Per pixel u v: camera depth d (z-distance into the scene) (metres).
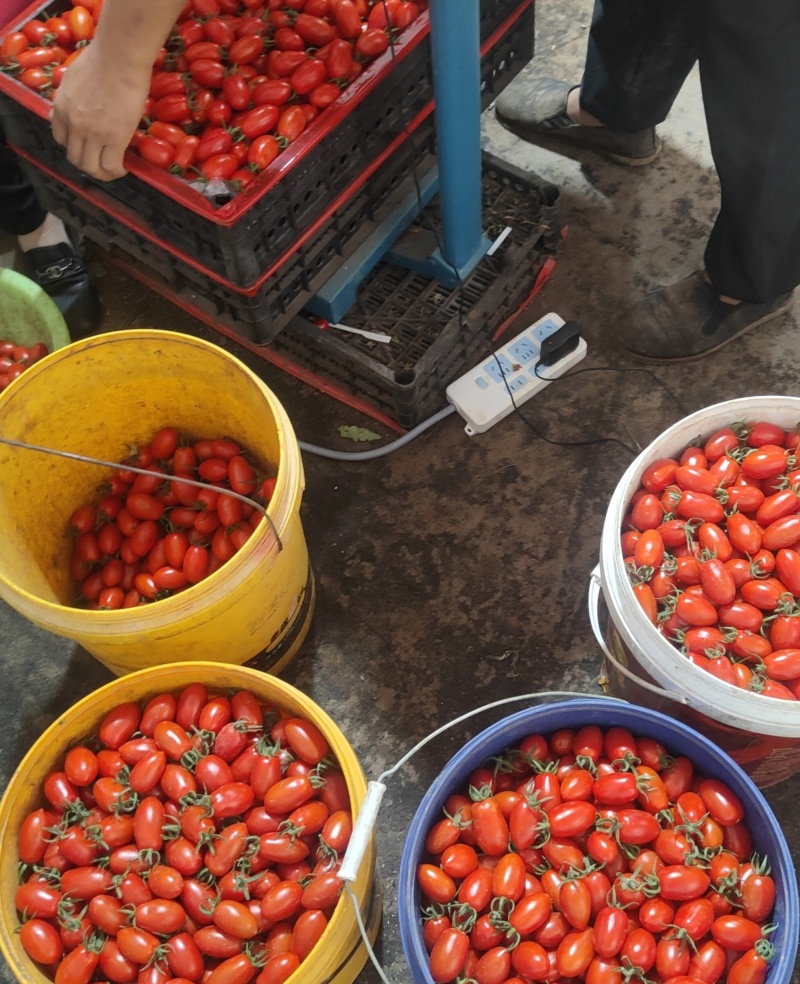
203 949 1.13
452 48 1.31
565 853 1.16
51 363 1.42
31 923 1.14
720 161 1.48
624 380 1.89
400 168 1.69
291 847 1.17
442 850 1.19
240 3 1.57
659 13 1.72
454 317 1.75
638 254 2.04
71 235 2.15
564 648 1.62
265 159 1.35
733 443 1.37
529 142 2.23
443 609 1.68
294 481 1.30
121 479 1.67
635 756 1.22
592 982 1.08
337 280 1.71
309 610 1.62
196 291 1.61
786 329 1.90
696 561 1.29
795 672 1.17
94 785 1.25
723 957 1.09
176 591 1.54
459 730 1.57
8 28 1.57
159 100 1.43
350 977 1.25
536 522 1.75
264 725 1.34
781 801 1.47
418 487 1.81
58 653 1.70
